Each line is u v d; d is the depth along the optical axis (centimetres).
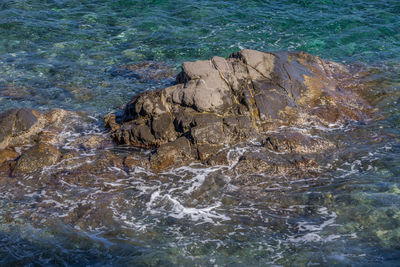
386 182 865
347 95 1172
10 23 1656
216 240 754
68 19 1708
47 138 1069
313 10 1731
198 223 795
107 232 782
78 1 1853
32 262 724
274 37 1572
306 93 1121
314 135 1023
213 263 705
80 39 1583
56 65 1433
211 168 930
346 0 1792
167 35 1603
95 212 827
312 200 832
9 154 1009
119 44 1559
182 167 940
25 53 1494
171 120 1025
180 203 848
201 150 962
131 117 1084
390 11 1697
